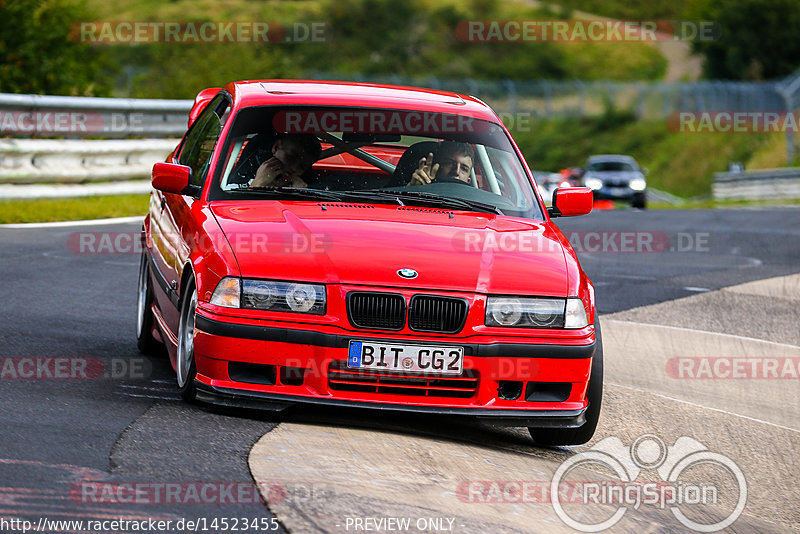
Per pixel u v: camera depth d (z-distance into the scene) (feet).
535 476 55.88
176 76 307.99
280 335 56.65
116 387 64.49
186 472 47.03
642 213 269.23
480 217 68.28
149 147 200.95
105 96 258.98
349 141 71.82
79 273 111.75
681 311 120.37
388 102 75.05
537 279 60.70
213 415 57.98
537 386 60.23
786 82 644.27
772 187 438.81
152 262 76.54
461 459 55.67
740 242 198.59
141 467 47.34
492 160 74.13
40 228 144.77
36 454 47.96
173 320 66.59
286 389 57.00
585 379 60.39
